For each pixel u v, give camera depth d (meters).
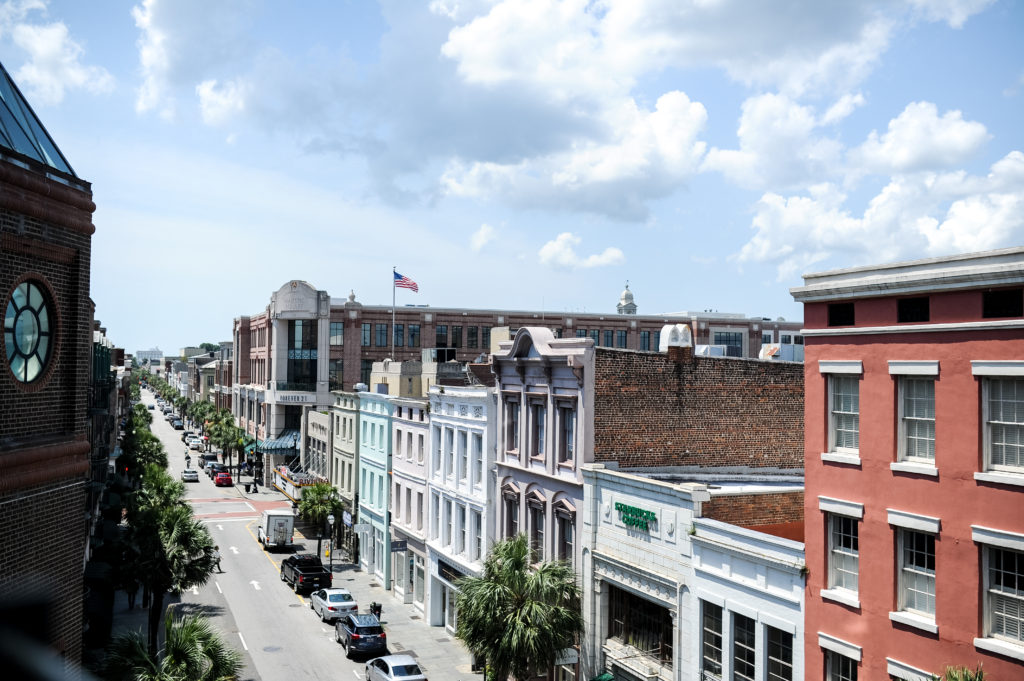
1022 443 14.96
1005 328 15.01
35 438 15.20
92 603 37.41
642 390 29.11
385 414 51.53
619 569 25.64
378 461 52.50
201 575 36.00
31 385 15.08
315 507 57.25
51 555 15.51
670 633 23.80
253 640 38.03
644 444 29.06
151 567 34.75
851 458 18.00
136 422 96.62
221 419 113.81
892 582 16.86
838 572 18.42
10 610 2.93
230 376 131.50
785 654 19.61
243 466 105.06
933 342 16.34
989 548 15.27
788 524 23.89
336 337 88.00
